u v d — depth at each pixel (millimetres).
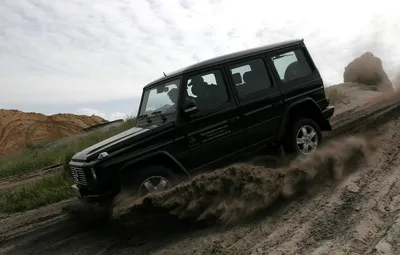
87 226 5527
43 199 7641
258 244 3926
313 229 4051
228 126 5719
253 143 6000
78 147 15133
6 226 6230
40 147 21688
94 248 4602
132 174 4953
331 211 4406
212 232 4410
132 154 4949
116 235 4902
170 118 5387
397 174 5227
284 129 6238
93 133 20031
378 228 3857
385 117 9125
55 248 4844
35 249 4938
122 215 4609
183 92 5430
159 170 5000
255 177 4980
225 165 5723
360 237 3703
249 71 6125
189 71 5555
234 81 5906
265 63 6328
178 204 4609
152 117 5691
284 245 3812
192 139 5398
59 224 5824
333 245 3646
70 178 9203
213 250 3924
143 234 4738
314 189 5199
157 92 5918
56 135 35750
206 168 5539
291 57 6711
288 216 4496
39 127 37094
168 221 4824
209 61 5789
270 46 6516
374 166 5703
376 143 6863
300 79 6656
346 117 10648
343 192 4883
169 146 5215
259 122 6027
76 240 5000
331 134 8617
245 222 4516
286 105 6340
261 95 6098
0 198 8391
